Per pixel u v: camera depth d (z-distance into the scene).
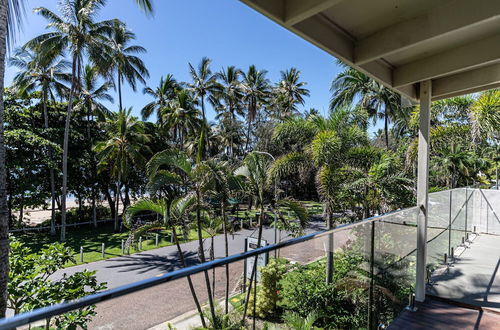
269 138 19.66
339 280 2.53
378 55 2.29
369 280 2.37
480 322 2.59
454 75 3.17
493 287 3.30
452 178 8.20
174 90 25.95
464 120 7.91
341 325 2.38
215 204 6.78
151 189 5.49
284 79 29.42
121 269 10.19
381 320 2.43
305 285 2.62
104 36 16.53
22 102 16.92
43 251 4.37
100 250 12.95
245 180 6.55
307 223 6.84
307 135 6.91
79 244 14.34
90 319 1.25
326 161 5.99
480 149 10.03
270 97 28.45
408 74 2.89
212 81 24.89
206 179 5.88
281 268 2.72
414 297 3.04
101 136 20.66
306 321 2.41
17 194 15.96
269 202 6.55
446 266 4.07
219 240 13.69
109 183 20.28
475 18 1.80
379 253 2.48
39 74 16.75
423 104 3.14
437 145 7.98
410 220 2.99
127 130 17.23
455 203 4.91
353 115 6.51
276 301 2.61
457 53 2.54
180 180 5.79
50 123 18.39
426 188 3.09
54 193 16.78
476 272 3.80
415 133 10.56
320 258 2.62
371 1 1.93
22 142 15.15
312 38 2.05
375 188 5.70
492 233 6.06
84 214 21.42
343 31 2.29
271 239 13.21
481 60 2.38
